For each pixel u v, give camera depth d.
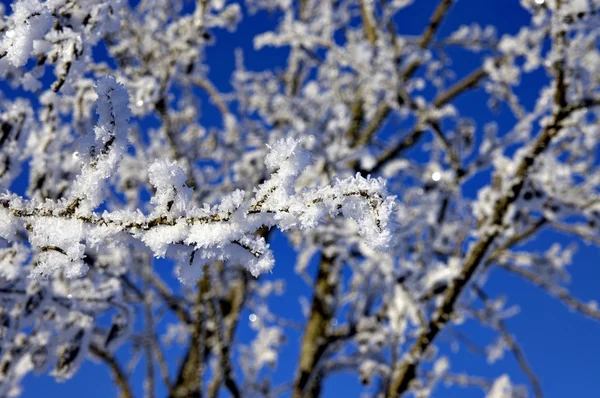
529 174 2.30
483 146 3.44
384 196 0.79
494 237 2.29
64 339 1.98
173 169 0.81
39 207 0.85
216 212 0.83
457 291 2.38
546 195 2.87
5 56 1.02
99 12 1.29
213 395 3.35
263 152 3.75
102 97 0.84
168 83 2.84
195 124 3.62
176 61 2.85
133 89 2.52
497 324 4.00
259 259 0.83
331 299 4.04
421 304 2.85
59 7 1.23
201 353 3.30
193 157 3.53
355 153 3.15
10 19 1.04
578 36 2.34
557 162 2.87
